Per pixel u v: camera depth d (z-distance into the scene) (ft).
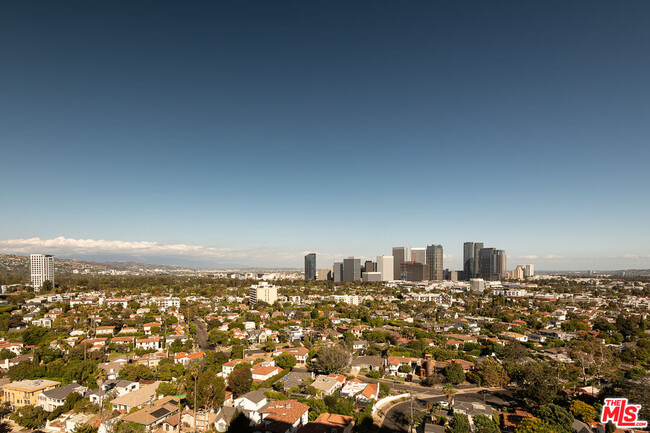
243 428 266.77
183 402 358.23
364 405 353.10
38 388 372.79
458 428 294.25
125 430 292.20
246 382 377.30
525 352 534.37
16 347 559.79
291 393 377.71
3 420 334.65
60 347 558.56
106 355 542.16
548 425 292.61
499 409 358.84
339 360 472.85
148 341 599.98
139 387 398.83
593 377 456.04
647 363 536.83
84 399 358.02
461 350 593.83
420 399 387.75
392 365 484.33
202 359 507.71
